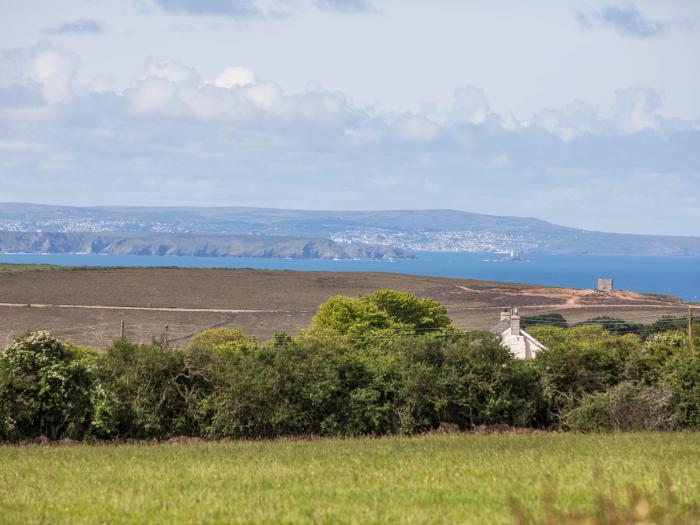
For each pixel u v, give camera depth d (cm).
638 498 3681
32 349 10588
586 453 7400
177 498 5306
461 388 11569
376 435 11288
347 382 11356
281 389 11050
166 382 11012
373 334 19738
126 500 5228
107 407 10500
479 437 9762
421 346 11869
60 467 7019
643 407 10969
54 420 10525
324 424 11056
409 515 4644
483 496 5206
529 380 11819
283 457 7581
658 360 12038
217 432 10931
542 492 5191
